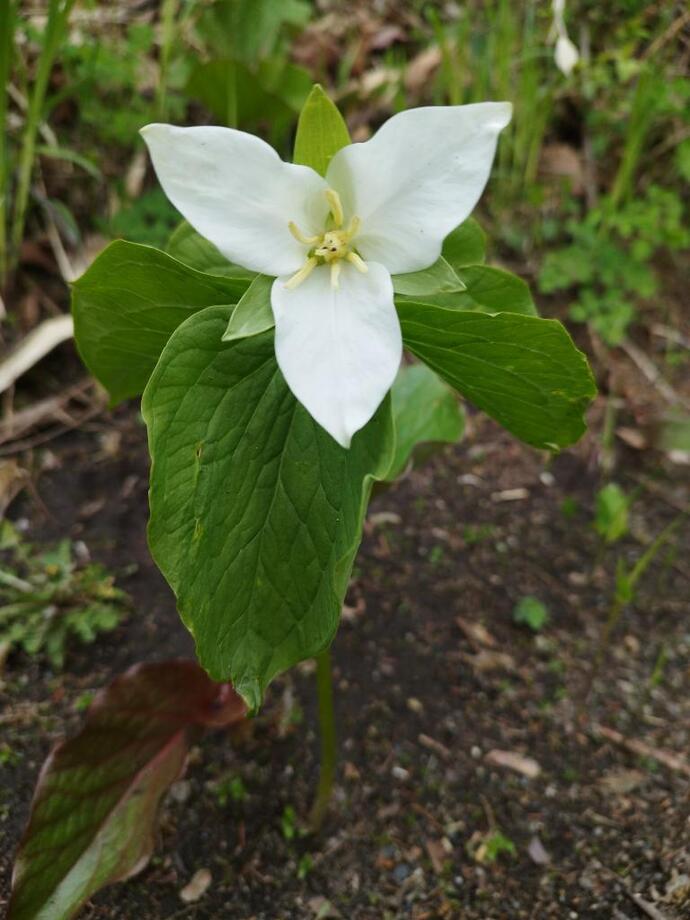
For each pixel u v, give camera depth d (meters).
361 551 0.33
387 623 0.31
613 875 0.25
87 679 0.28
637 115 0.39
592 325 0.42
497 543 0.34
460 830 0.26
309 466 0.17
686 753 0.28
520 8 0.45
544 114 0.42
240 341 0.16
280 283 0.15
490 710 0.29
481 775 0.27
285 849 0.25
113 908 0.23
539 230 0.45
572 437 0.19
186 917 0.23
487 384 0.18
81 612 0.28
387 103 0.47
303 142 0.16
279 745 0.27
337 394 0.15
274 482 0.17
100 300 0.17
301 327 0.15
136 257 0.15
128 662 0.28
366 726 0.28
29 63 0.41
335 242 0.15
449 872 0.25
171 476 0.15
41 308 0.37
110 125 0.40
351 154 0.15
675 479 0.38
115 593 0.29
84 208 0.40
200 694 0.23
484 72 0.41
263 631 0.17
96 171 0.37
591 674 0.30
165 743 0.22
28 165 0.34
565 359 0.16
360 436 0.17
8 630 0.28
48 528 0.32
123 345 0.19
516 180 0.44
